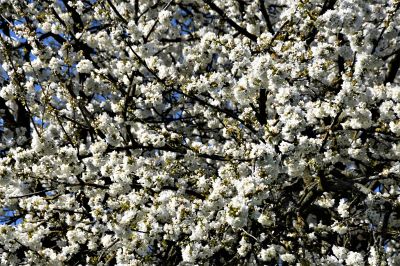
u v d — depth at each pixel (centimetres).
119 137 705
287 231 682
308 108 662
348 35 625
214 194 550
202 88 665
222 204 553
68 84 773
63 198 720
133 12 1003
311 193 674
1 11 909
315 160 617
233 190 561
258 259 660
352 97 593
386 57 844
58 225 713
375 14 682
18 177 630
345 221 687
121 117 793
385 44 862
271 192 649
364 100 598
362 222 731
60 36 948
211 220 616
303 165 604
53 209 671
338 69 753
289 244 607
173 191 665
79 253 688
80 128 763
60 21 817
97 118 711
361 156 733
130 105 822
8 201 666
